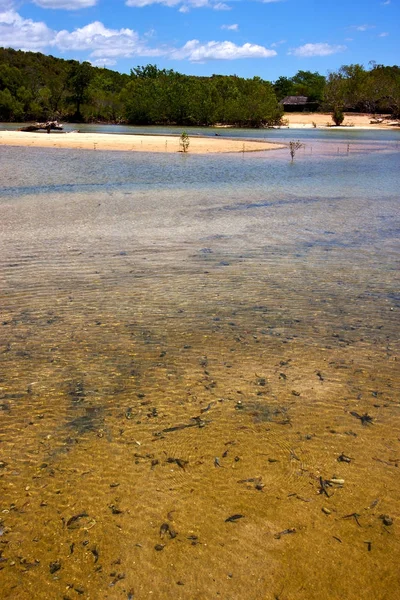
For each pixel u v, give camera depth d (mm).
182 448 4488
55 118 78500
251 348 6320
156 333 6715
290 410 5043
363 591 3260
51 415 4930
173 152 33812
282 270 9430
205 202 16344
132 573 3346
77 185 19375
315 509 3867
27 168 24172
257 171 24969
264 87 76688
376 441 4613
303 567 3410
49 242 11039
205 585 3273
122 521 3734
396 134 60562
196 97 76688
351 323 7102
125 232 12086
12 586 3248
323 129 72188
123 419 4875
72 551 3494
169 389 5391
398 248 11031
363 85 99750
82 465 4266
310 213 14828
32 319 7102
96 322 7023
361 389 5438
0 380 5527
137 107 76938
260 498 3959
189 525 3713
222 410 5027
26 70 94062
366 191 19078
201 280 8805
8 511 3795
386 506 3904
